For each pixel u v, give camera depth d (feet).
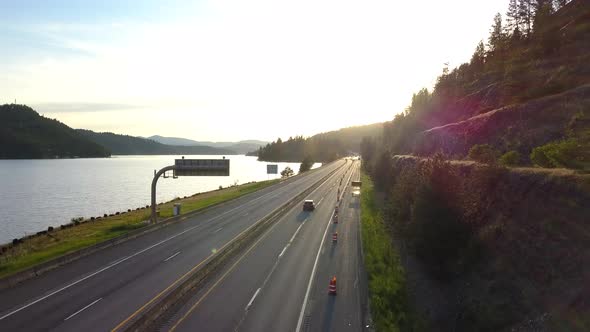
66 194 315.17
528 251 62.23
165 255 94.38
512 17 297.53
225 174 134.92
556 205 62.80
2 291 69.67
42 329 54.44
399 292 73.97
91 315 59.00
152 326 55.72
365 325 57.21
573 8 229.45
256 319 58.80
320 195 228.43
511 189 77.92
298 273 81.25
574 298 48.03
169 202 226.99
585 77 133.39
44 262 81.46
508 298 59.21
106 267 84.53
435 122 270.05
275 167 293.84
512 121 132.36
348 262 89.45
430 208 83.05
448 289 75.00
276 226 133.49
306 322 58.03
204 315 59.98
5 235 174.70
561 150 76.64
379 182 231.91
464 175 106.11
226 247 93.25
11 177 457.27
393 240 114.42
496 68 240.53
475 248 76.48
